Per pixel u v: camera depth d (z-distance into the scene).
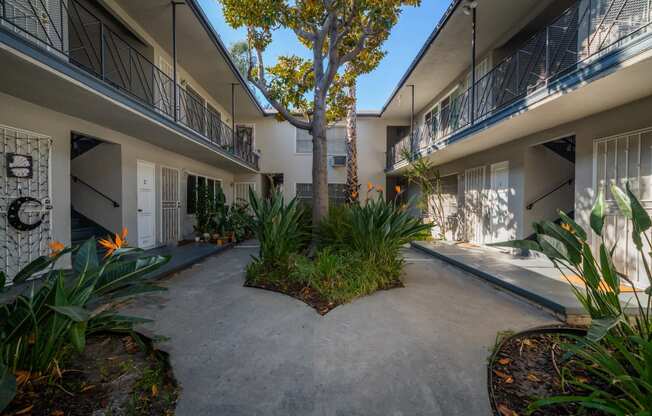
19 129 4.06
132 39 6.79
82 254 2.25
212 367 2.20
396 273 4.27
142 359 2.29
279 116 6.76
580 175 4.82
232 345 2.51
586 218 4.70
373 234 4.35
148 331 2.75
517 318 3.04
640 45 2.87
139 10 5.95
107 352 2.37
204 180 10.04
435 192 9.46
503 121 5.04
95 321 2.11
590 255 2.06
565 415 1.66
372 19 5.12
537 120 4.95
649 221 1.88
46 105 4.30
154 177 7.12
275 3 4.94
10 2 3.75
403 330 2.77
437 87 9.90
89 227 5.89
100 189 5.95
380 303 3.46
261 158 13.20
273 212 4.61
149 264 2.32
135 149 6.38
